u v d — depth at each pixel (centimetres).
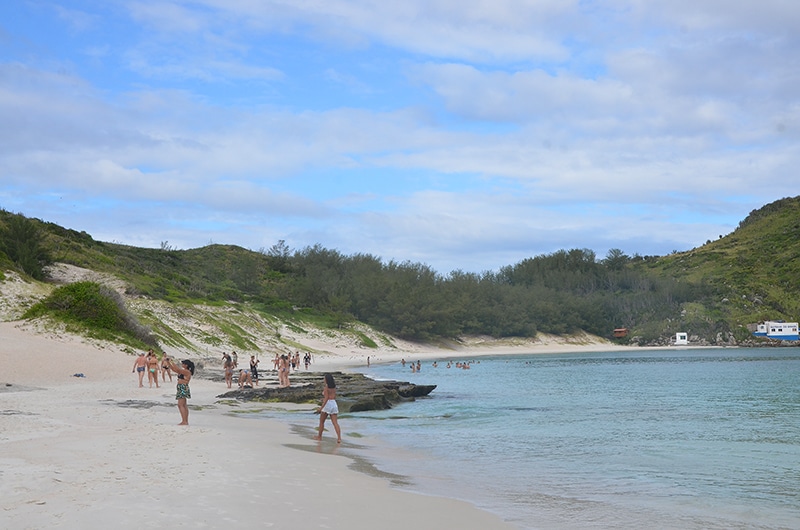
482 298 14350
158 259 11700
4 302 4850
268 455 1376
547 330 14700
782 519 1027
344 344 10119
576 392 3988
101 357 4034
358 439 1884
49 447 1295
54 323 4359
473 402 3312
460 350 12481
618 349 13825
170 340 5825
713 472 1446
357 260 14838
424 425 2302
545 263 19062
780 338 14688
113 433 1543
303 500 965
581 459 1603
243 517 832
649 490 1245
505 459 1589
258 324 8556
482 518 959
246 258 13362
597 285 18288
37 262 6450
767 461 1596
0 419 1741
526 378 5547
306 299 11662
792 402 3328
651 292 16900
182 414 1836
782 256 18612
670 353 11931
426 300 12306
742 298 16438
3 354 3578
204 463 1201
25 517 782
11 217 7812
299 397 2970
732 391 4044
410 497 1071
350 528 830
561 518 998
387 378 5562
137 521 780
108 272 7812
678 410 2934
